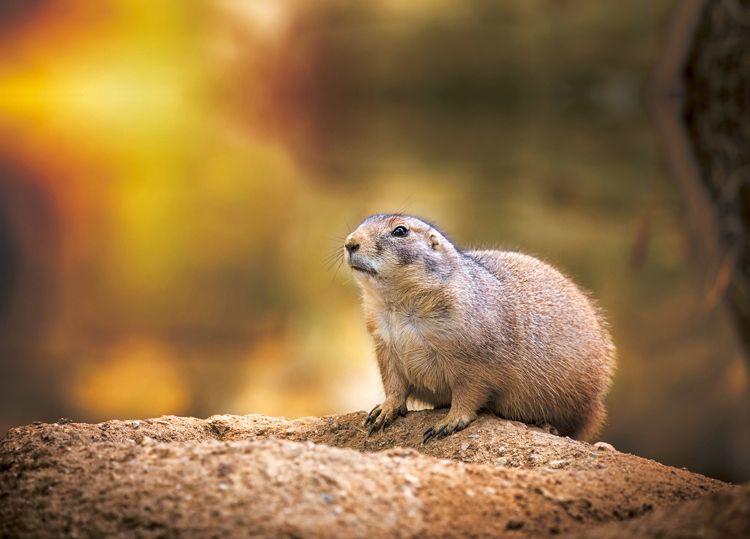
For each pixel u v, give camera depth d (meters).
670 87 20.84
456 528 4.94
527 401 7.51
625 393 11.70
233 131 36.00
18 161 28.22
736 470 10.29
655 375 11.98
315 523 4.77
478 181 24.75
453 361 7.14
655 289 14.58
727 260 13.16
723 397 11.39
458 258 7.30
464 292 7.11
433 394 7.61
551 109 40.03
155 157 29.25
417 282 7.05
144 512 4.91
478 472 5.53
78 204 23.09
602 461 6.25
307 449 5.48
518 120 37.81
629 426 11.16
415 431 7.23
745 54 14.36
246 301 16.41
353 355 14.16
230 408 12.20
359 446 7.16
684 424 11.05
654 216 18.48
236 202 23.20
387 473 5.33
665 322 13.23
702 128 15.86
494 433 6.90
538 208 20.98
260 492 5.01
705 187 15.13
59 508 5.11
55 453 5.73
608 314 13.80
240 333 15.04
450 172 26.53
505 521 5.06
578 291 8.32
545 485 5.52
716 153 14.73
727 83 14.73
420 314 7.12
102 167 27.59
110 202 23.34
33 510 5.17
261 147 31.70
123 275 17.78
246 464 5.27
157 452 5.52
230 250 19.19
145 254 19.02
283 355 14.06
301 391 12.67
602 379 8.05
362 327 15.40
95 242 19.95
